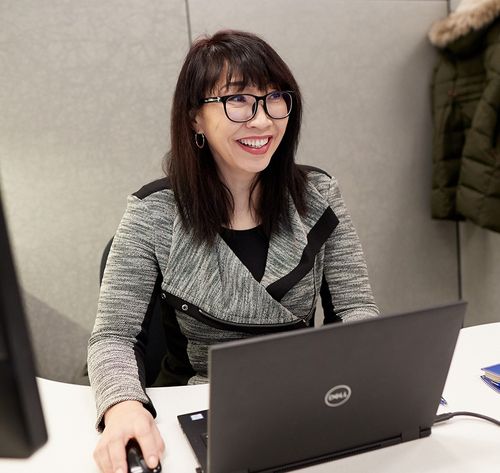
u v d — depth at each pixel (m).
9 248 0.46
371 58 2.56
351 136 2.60
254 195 1.41
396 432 0.92
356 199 2.67
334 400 0.81
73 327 2.45
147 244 1.34
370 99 2.60
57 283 2.40
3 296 0.46
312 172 1.53
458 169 2.55
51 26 2.21
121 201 2.40
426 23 2.60
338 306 1.44
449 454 0.90
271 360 0.73
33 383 0.49
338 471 0.87
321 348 0.75
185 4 2.31
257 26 2.40
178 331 1.41
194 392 1.15
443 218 2.61
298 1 2.43
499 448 0.92
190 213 1.34
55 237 2.36
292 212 1.41
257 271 1.38
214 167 1.39
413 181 2.73
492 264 2.65
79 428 1.04
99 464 0.90
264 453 0.82
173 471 0.90
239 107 1.29
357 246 1.49
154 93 2.35
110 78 2.29
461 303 0.81
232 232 1.39
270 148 1.33
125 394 1.04
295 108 1.37
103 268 1.46
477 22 2.24
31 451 0.50
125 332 1.27
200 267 1.32
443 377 0.88
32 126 2.26
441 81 2.53
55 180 2.32
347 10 2.49
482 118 2.28
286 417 0.79
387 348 0.79
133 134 2.36
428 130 2.70
